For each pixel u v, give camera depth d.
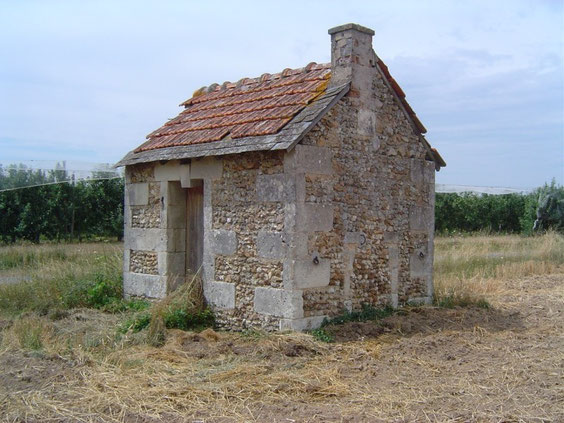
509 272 17.09
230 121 10.96
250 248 9.86
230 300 10.16
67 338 9.19
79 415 6.20
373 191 10.56
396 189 11.07
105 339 9.23
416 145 11.60
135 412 6.25
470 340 9.38
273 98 11.09
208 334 9.44
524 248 22.67
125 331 9.76
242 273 10.00
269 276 9.54
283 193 9.35
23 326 9.41
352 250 10.11
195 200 11.40
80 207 26.92
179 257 11.53
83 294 12.24
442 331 9.88
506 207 37.97
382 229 10.72
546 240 23.17
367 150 10.48
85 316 10.99
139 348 8.86
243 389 6.92
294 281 9.18
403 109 11.27
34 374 7.38
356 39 10.28
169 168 11.32
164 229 11.44
